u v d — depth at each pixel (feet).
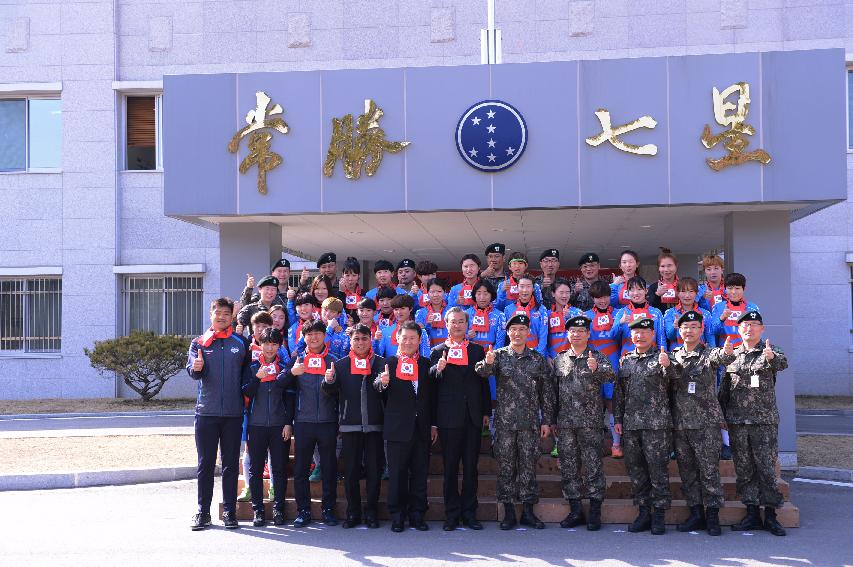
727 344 24.17
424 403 25.43
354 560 21.86
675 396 24.91
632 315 27.96
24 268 66.13
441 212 34.65
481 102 33.78
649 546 23.12
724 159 32.50
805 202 32.65
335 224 38.42
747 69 32.50
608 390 28.55
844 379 61.98
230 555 22.47
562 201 33.40
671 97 32.91
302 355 26.21
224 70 65.77
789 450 34.22
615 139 33.14
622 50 62.44
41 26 66.64
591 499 25.04
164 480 34.86
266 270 37.06
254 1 65.72
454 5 64.28
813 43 60.64
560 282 28.78
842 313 62.08
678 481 26.96
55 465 35.55
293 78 34.50
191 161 34.71
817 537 23.94
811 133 32.14
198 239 66.54
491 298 28.86
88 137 66.44
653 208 34.09
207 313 66.85
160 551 22.94
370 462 25.71
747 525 24.82
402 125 34.17
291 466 28.96
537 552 22.53
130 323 67.36
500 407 25.53
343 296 31.99
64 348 66.08
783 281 34.81
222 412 25.61
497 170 33.68
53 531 25.49
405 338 25.18
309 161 34.45
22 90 66.18
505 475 25.38
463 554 22.40
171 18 66.23
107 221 66.18
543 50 63.16
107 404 61.93
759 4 61.16
